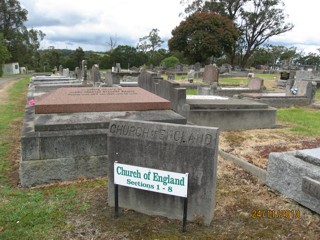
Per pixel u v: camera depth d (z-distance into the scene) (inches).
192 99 386.3
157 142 135.7
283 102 517.3
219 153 248.1
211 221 137.9
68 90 288.8
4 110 452.4
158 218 141.3
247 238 126.0
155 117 222.8
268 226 136.1
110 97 253.6
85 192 171.0
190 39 2048.5
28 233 127.6
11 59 2792.8
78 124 198.8
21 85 965.8
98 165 195.2
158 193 140.5
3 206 151.2
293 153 176.6
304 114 447.2
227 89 634.2
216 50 1998.0
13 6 2765.7
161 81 391.5
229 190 175.2
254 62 3400.6
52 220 138.5
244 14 2294.5
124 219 140.2
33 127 204.8
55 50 3440.0
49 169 185.8
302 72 923.4
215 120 340.8
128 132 141.6
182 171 133.4
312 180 145.2
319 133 325.4
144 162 139.2
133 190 145.3
